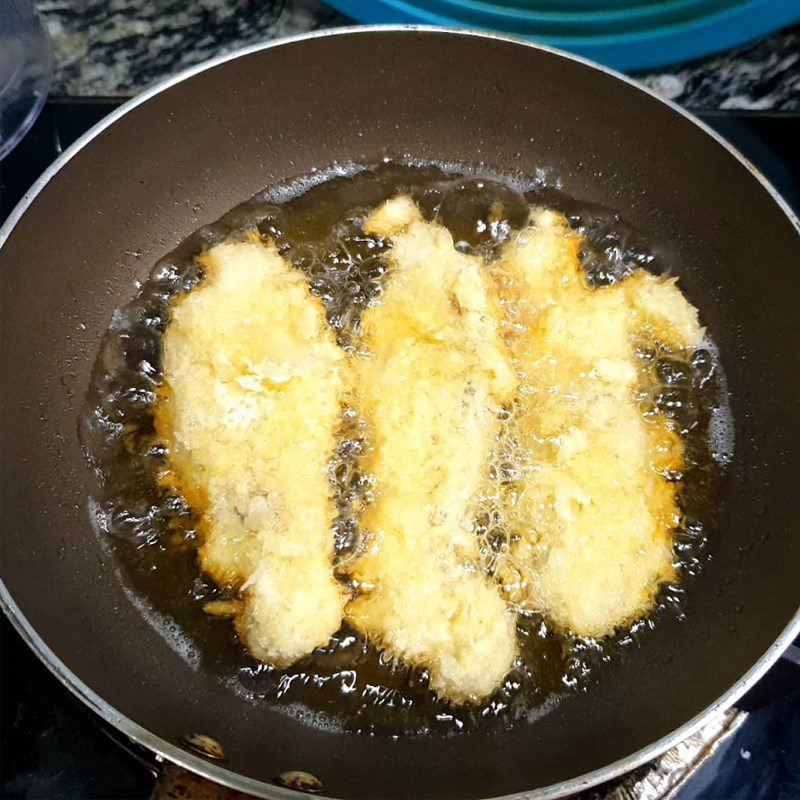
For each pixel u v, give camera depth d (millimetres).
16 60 310
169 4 322
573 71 285
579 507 263
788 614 243
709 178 287
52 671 225
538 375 288
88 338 290
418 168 318
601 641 266
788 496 265
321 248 310
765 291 281
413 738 255
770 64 326
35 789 255
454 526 263
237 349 274
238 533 263
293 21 328
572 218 313
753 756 264
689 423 288
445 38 283
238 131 300
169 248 305
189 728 250
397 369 278
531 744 253
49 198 268
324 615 256
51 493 271
